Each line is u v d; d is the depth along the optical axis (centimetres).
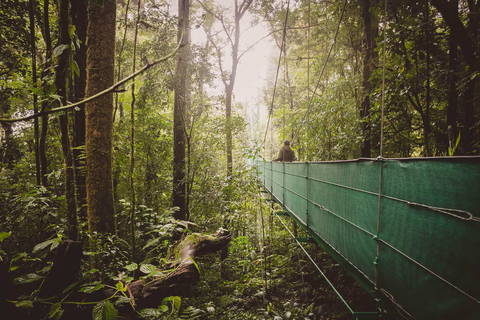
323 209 315
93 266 220
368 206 201
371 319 197
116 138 497
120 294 193
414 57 380
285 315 402
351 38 653
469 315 107
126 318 184
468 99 339
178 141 648
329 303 446
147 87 596
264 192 864
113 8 284
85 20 384
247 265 586
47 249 171
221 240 364
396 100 399
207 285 479
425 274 134
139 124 647
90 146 275
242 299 480
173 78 607
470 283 106
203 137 799
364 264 208
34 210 246
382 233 178
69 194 211
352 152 518
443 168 122
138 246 368
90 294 163
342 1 542
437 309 125
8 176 586
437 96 392
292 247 668
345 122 564
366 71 462
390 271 169
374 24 480
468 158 106
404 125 438
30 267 214
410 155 507
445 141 399
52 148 513
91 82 277
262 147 592
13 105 477
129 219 431
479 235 102
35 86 159
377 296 185
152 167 648
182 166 638
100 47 276
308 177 383
